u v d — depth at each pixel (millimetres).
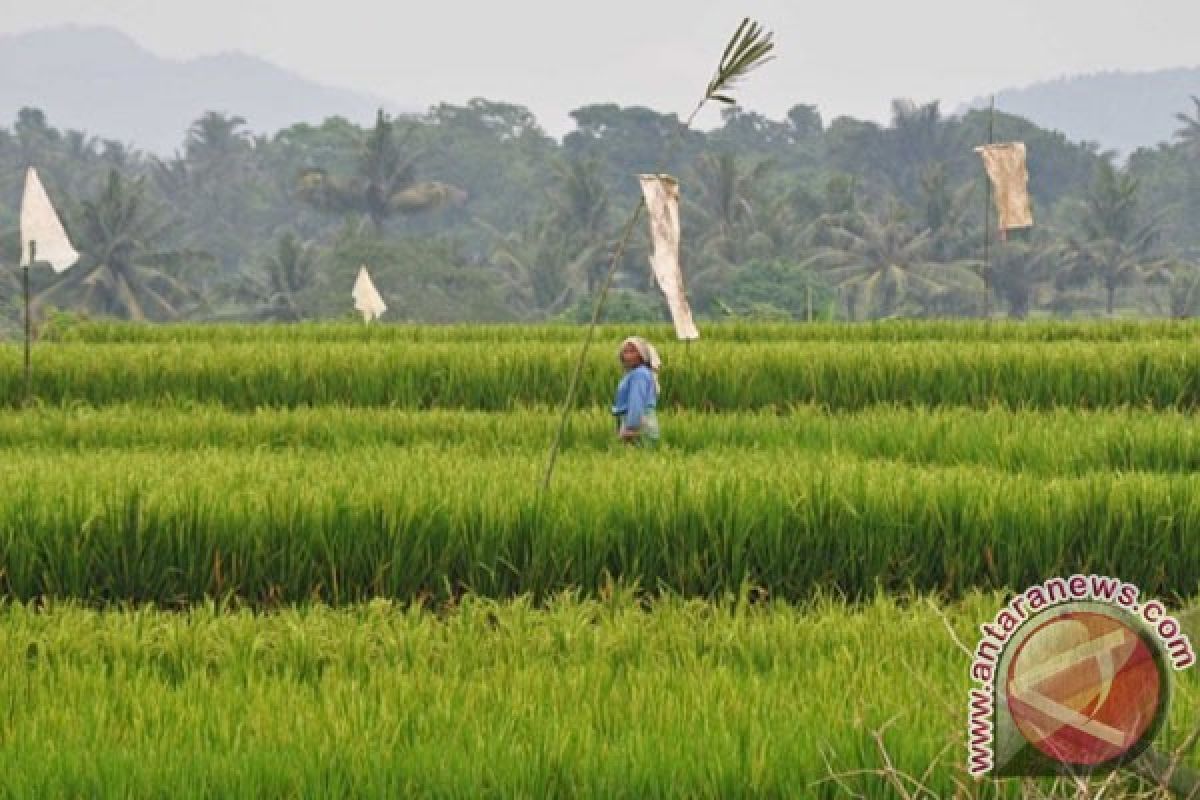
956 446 50250
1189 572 37688
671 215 39156
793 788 21047
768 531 37188
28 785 21047
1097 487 38094
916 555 37594
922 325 93312
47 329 94250
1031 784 18266
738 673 26891
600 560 36812
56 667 27281
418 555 36812
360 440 54156
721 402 66938
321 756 21625
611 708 23906
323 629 29219
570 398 38625
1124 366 67562
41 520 36594
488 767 21422
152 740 22641
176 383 69125
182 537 36688
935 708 23203
